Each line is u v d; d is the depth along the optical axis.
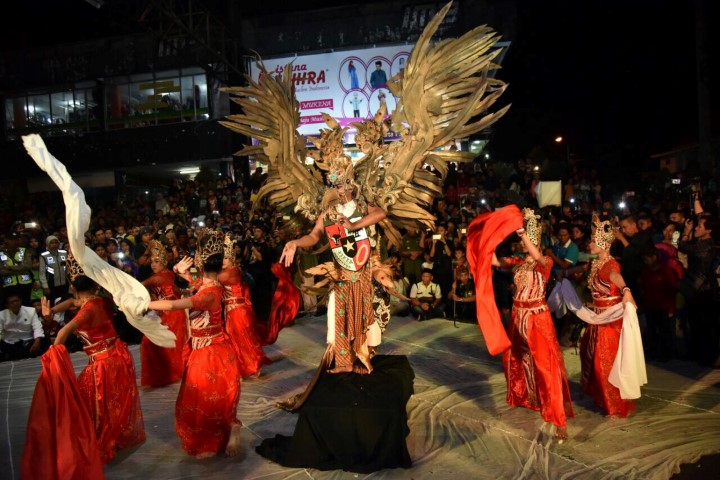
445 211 12.66
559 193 8.51
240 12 19.52
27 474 3.52
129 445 4.53
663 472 3.86
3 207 17.67
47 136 21.80
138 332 8.72
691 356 6.47
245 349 6.18
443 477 3.88
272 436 4.69
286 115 4.72
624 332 4.72
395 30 18.73
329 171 4.49
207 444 4.32
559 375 4.51
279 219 9.95
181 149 20.73
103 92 21.38
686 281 6.55
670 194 11.62
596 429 4.61
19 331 8.20
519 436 4.51
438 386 5.77
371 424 3.99
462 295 8.84
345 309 4.49
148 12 13.75
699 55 15.22
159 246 6.26
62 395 3.64
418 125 4.73
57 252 9.86
